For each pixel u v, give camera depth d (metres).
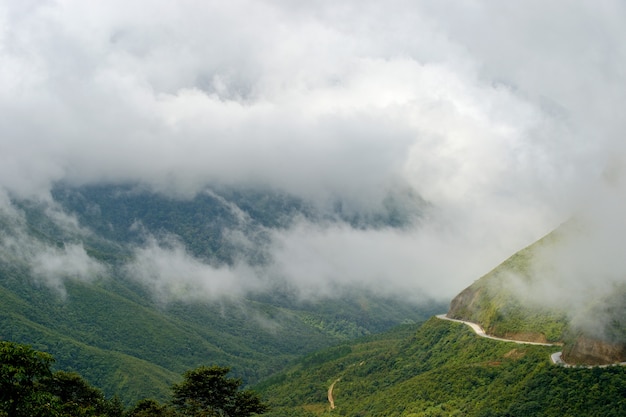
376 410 185.50
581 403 123.12
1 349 62.03
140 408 119.88
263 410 106.62
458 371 176.12
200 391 104.25
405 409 171.50
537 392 135.62
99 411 116.56
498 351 180.88
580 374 132.25
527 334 181.12
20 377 61.78
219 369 106.44
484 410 142.75
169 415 107.19
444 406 160.00
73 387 113.25
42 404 65.56
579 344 142.00
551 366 142.25
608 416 115.50
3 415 60.31
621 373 125.56
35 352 65.50
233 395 106.25
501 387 152.00
